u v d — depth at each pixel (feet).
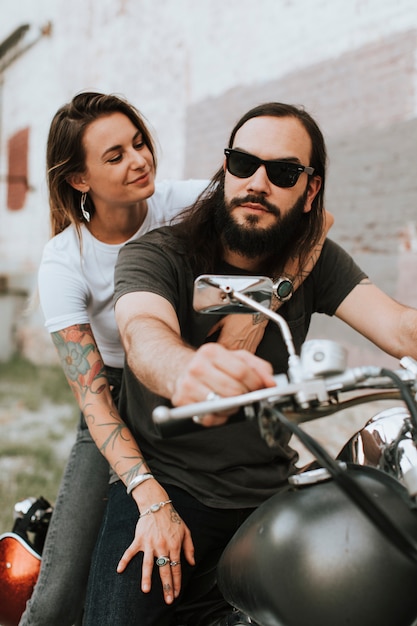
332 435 13.85
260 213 5.32
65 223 6.86
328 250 6.07
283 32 17.15
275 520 3.99
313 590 3.72
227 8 19.02
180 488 5.40
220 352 3.72
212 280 4.09
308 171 5.40
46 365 27.48
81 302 6.28
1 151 33.40
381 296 5.93
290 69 16.96
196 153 20.49
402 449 4.14
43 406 20.59
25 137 31.19
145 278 5.28
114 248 6.64
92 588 5.19
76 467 6.54
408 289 14.21
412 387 3.95
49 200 6.82
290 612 3.81
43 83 29.58
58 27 28.22
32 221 30.55
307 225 5.83
